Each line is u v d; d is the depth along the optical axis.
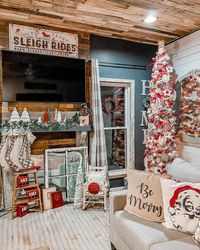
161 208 2.05
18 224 2.93
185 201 1.91
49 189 3.46
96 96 3.83
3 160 3.20
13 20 3.32
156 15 3.13
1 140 3.29
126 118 4.39
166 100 3.53
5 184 3.30
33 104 3.48
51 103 3.59
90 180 3.44
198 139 3.50
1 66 3.28
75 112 3.79
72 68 3.65
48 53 3.59
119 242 2.15
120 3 2.79
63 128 3.55
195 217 1.85
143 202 2.12
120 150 4.39
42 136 3.58
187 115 3.72
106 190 3.43
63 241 2.54
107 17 3.21
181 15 3.12
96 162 3.83
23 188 3.19
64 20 3.32
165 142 3.52
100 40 3.96
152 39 4.12
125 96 4.37
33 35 3.48
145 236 1.80
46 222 2.99
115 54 4.09
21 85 3.32
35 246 2.44
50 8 2.93
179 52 3.91
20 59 3.31
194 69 3.61
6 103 3.32
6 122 3.26
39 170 3.54
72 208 3.44
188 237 1.79
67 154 3.70
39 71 3.43
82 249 2.38
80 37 3.81
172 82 3.63
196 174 2.13
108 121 4.25
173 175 2.35
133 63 4.25
